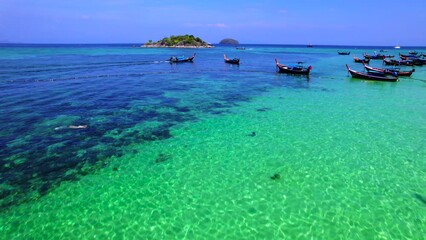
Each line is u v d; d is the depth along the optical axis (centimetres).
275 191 1146
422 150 1516
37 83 3275
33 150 1473
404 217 988
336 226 944
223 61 7162
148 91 2986
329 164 1366
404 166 1342
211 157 1445
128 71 4644
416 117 2117
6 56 7400
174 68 5312
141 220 977
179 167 1341
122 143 1598
